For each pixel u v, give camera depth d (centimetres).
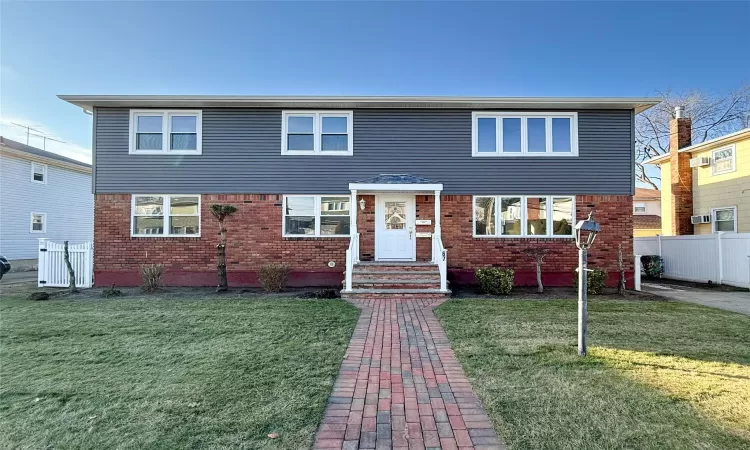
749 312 740
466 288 1051
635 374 410
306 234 1124
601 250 1103
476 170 1118
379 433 296
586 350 479
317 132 1134
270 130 1128
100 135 1120
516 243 1109
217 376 405
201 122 1125
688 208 1602
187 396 355
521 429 297
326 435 292
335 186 1126
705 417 315
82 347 507
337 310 739
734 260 1137
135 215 1122
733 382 388
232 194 1122
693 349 498
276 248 1120
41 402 344
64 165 2078
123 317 677
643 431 293
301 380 395
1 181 1766
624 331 589
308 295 915
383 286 947
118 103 1098
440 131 1127
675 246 1343
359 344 532
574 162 1113
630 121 1113
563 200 1116
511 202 1120
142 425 302
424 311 748
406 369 435
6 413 324
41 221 1970
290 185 1124
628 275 1098
